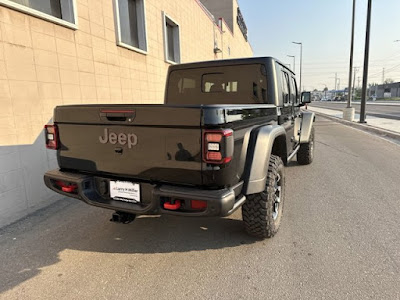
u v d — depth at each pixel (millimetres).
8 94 3742
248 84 3971
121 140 2549
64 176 2846
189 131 2252
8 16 3734
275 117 3711
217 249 3012
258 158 2766
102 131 2635
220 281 2479
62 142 2930
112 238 3305
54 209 4176
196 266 2715
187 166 2312
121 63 6535
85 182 2762
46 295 2350
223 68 4094
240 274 2570
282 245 3051
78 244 3176
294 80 5242
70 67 4879
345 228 3406
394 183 5152
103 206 2672
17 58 3865
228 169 2303
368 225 3477
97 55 5621
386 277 2477
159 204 2439
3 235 3395
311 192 4707
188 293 2334
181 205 2412
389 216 3730
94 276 2596
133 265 2758
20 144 3904
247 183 2693
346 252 2883
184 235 3344
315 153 8070
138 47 7746
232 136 2277
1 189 3631
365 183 5172
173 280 2512
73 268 2725
